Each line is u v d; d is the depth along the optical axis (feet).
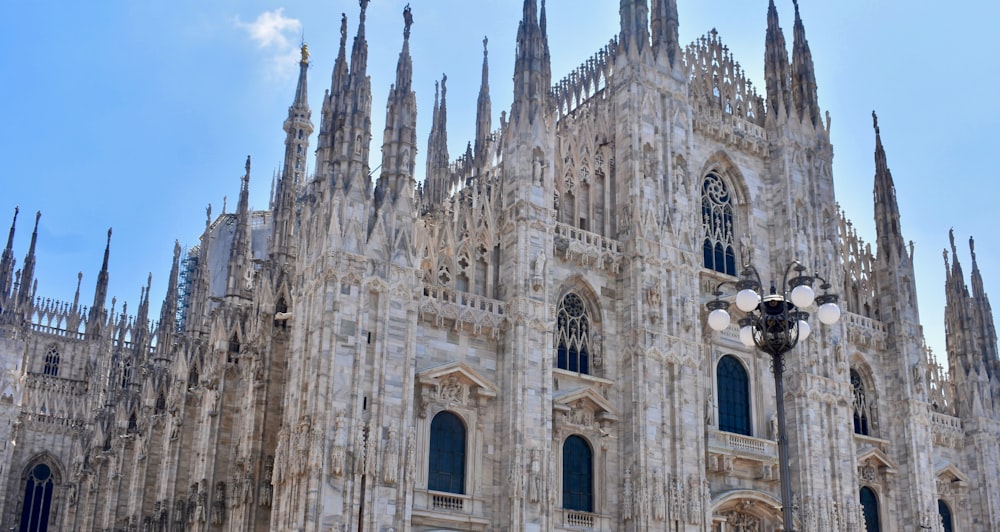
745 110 240.32
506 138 194.80
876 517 228.63
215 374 200.23
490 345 179.83
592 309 197.77
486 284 184.85
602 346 195.52
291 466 153.89
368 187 170.40
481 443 173.17
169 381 243.40
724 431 206.08
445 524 165.99
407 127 178.70
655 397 191.42
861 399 238.68
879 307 248.93
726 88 238.68
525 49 198.59
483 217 188.55
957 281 266.77
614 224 206.08
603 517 183.93
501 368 178.81
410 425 160.76
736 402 213.25
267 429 182.91
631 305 196.44
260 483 179.32
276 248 201.57
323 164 178.60
